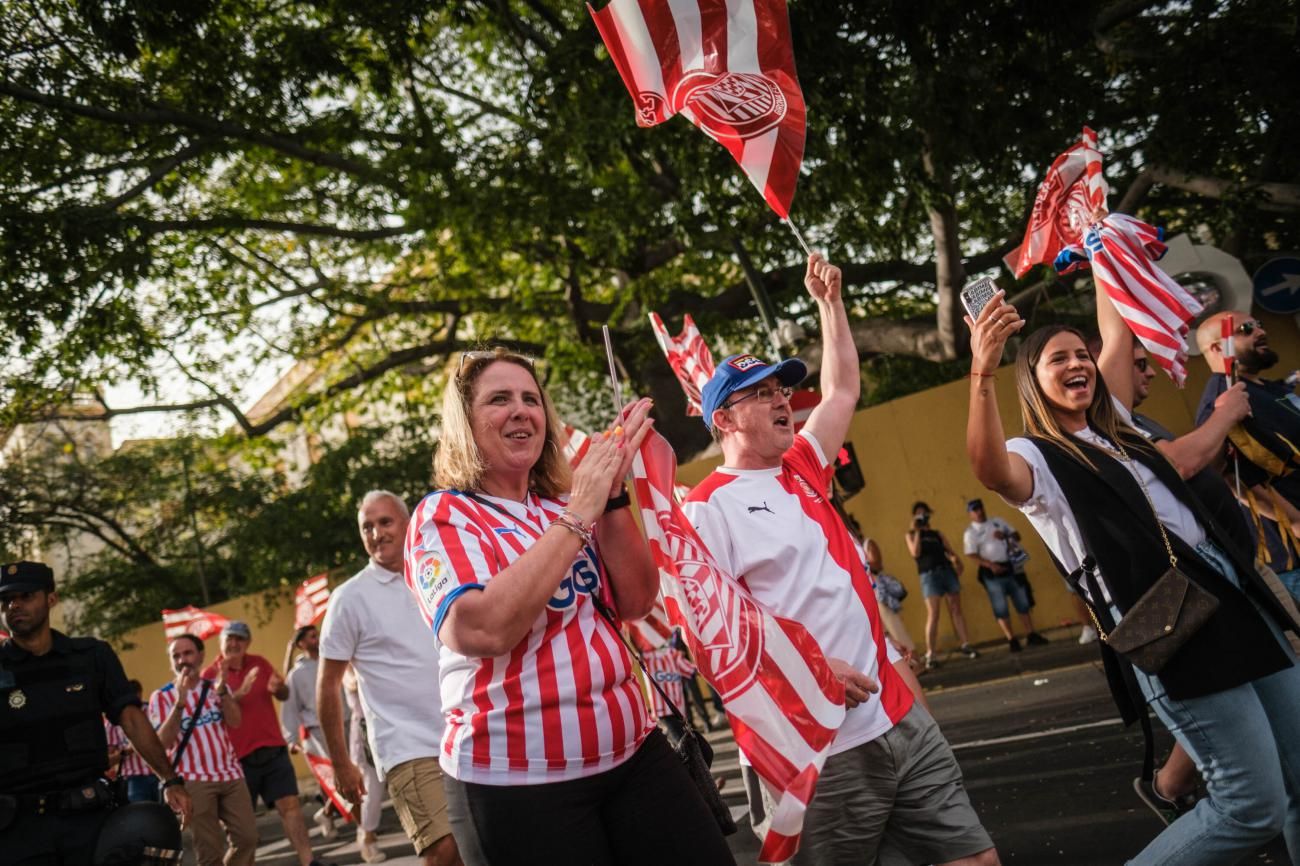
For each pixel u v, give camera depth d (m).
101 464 25.36
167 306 19.98
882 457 17.41
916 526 15.33
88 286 15.23
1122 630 3.30
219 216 17.95
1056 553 3.60
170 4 14.09
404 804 4.92
